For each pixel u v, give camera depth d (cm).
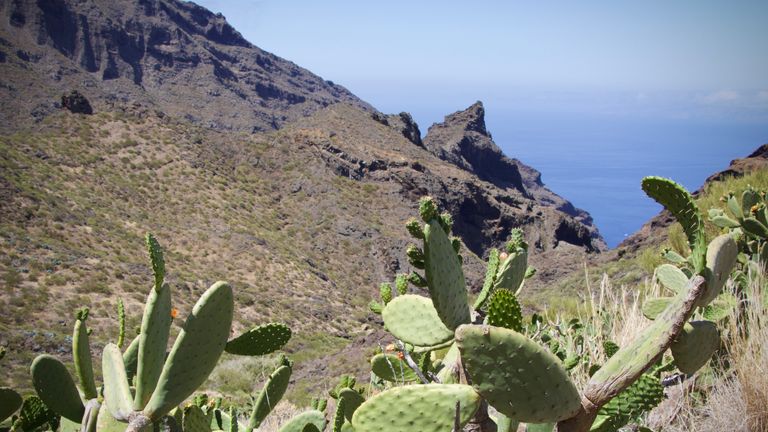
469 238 8406
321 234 6750
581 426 187
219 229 5972
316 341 4322
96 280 4156
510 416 179
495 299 184
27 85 14712
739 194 1318
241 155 7506
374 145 8600
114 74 19438
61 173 5775
